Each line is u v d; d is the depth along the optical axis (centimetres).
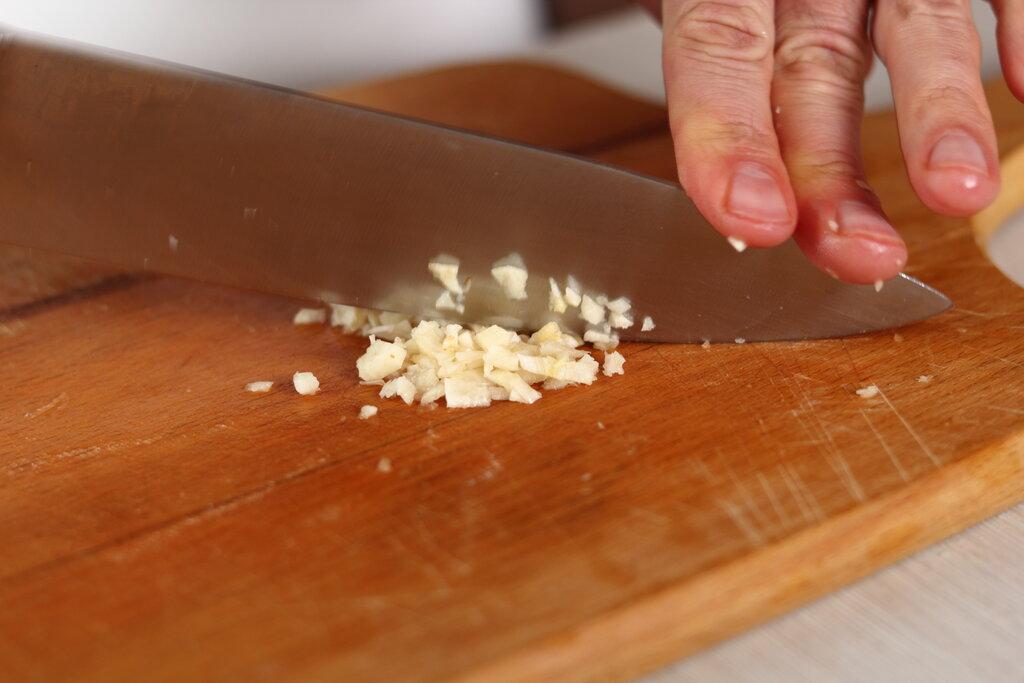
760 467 25
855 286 28
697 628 22
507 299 29
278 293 30
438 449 26
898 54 27
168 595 23
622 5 60
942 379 27
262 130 29
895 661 22
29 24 49
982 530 25
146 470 26
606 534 23
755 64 26
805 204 26
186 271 30
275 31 53
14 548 24
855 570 24
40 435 27
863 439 25
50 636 22
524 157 28
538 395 27
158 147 29
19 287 33
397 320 30
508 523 24
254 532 24
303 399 28
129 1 50
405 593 22
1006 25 28
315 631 22
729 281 28
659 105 42
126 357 30
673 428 26
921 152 25
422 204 29
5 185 29
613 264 29
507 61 47
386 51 55
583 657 22
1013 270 33
